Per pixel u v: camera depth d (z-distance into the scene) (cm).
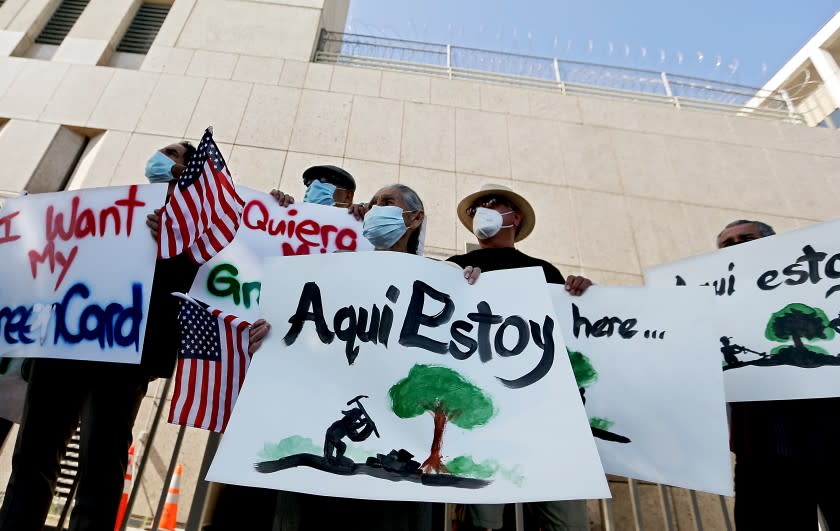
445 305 169
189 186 201
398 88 558
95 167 456
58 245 197
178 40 566
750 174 534
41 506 159
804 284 197
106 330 177
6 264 196
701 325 180
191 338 196
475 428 144
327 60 596
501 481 133
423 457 138
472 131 535
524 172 511
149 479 327
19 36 567
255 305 220
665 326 184
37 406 172
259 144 491
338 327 163
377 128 520
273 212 267
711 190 518
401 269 172
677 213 499
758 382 188
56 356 174
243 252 230
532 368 156
